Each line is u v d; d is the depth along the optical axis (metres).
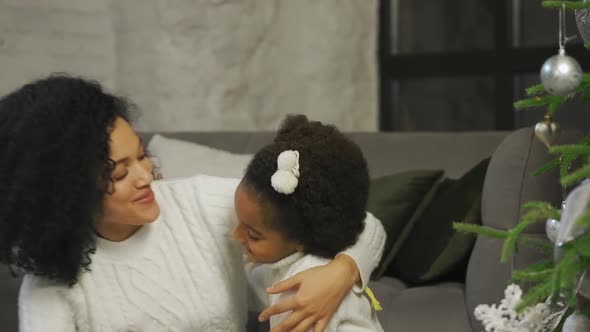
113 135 1.26
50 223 1.21
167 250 1.40
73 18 3.07
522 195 1.53
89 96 1.26
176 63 3.01
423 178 2.13
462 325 1.58
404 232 2.09
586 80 0.98
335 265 1.21
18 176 1.21
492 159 1.66
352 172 1.20
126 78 3.09
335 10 3.11
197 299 1.37
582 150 0.95
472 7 3.09
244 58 3.05
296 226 1.19
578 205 0.87
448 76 3.13
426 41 3.21
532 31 2.97
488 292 1.53
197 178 1.48
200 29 2.99
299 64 3.14
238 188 1.22
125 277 1.36
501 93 3.02
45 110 1.23
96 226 1.30
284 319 1.19
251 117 3.08
